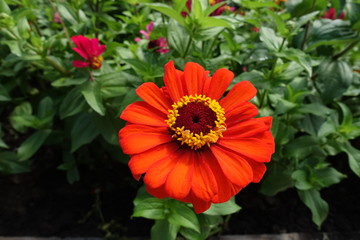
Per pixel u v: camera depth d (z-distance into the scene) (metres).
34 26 0.23
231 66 0.22
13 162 0.21
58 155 0.25
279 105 0.17
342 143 0.18
